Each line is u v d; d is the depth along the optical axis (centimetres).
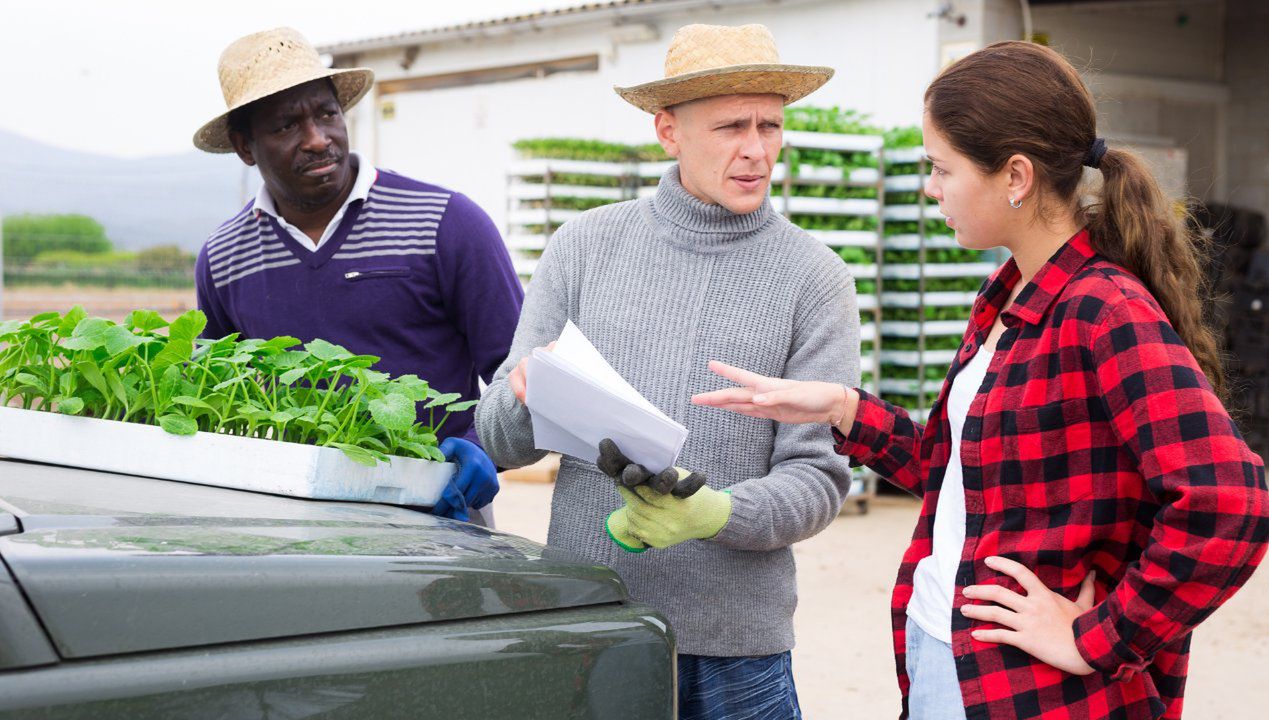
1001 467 169
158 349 201
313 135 264
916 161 796
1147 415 154
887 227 806
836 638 521
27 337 204
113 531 129
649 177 839
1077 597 168
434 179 1284
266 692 120
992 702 167
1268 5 1084
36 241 2656
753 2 974
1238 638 526
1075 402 164
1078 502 165
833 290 220
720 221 221
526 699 137
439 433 279
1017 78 167
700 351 217
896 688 458
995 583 169
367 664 126
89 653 114
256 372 204
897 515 789
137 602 117
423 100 1287
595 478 223
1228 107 1126
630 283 225
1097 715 165
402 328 276
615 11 1046
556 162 817
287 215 278
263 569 126
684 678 220
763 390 191
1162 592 152
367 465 183
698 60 213
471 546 150
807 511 204
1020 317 169
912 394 818
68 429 190
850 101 929
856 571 636
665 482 176
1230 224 1034
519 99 1191
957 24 865
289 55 263
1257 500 149
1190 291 169
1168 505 153
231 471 179
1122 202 167
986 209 171
